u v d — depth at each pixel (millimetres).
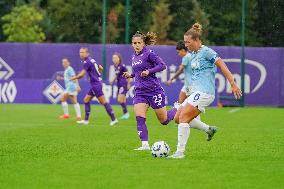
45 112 56062
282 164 23328
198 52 24438
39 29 102375
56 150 27406
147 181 19656
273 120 48188
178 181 19672
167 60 67188
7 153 26250
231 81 24000
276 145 30047
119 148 28375
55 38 100250
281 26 76875
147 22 87125
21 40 101000
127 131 38469
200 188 18641
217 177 20422
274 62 66750
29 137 34250
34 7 105875
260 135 35750
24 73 69938
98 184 19188
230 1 79312
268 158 24953
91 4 93375
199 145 29781
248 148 28562
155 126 42406
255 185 19203
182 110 24703
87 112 44719
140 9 86438
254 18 77875
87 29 94625
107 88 66625
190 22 90125
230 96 66688
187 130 24656
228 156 25453
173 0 90688
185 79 40344
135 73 28484
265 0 76938
